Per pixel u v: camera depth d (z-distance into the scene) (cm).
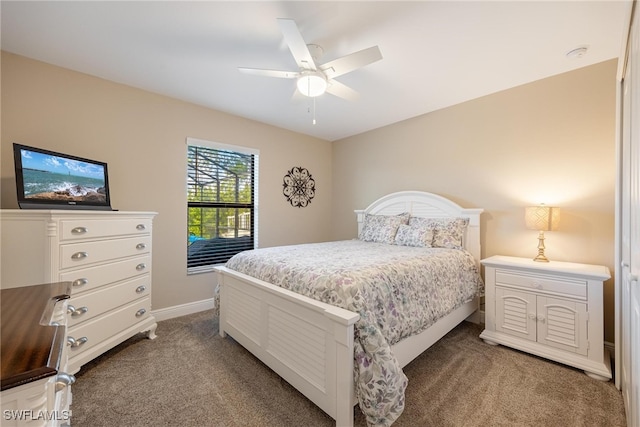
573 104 243
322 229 460
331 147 474
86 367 202
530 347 219
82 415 154
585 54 218
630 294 134
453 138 321
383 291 163
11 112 215
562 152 248
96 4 165
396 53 215
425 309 189
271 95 295
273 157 395
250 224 381
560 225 249
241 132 359
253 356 220
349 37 195
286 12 171
